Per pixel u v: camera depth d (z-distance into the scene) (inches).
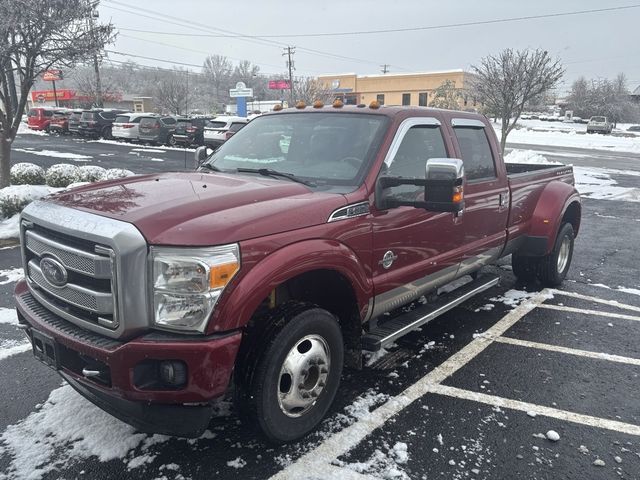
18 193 361.7
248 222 115.1
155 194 126.1
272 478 119.0
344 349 149.9
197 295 107.0
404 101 2723.9
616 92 3248.0
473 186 189.6
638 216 474.9
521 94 833.5
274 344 119.4
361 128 159.3
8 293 237.5
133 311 107.0
